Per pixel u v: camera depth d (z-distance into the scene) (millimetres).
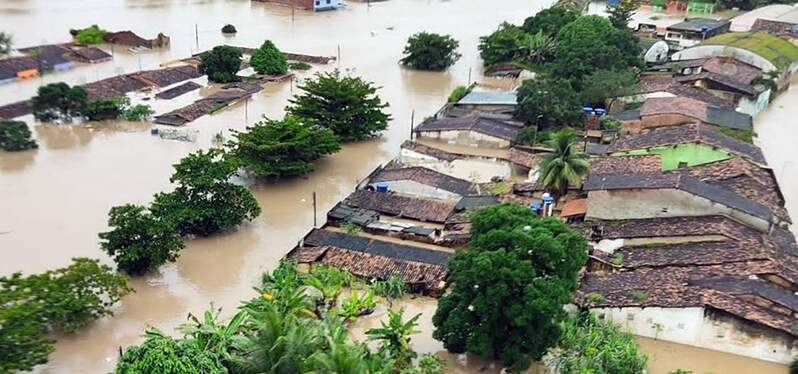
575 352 34688
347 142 65938
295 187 56500
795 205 55594
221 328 33094
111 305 39281
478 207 49781
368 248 44406
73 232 47781
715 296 36125
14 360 30734
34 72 82312
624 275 39656
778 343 35125
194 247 46719
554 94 67500
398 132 69750
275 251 46656
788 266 39469
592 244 43812
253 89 80500
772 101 83062
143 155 61688
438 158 58594
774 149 67812
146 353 26797
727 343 36094
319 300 39125
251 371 28359
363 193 52438
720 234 41562
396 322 34812
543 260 31984
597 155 54625
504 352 32594
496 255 31531
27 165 58781
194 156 47594
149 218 42312
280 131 55094
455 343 34031
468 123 65688
